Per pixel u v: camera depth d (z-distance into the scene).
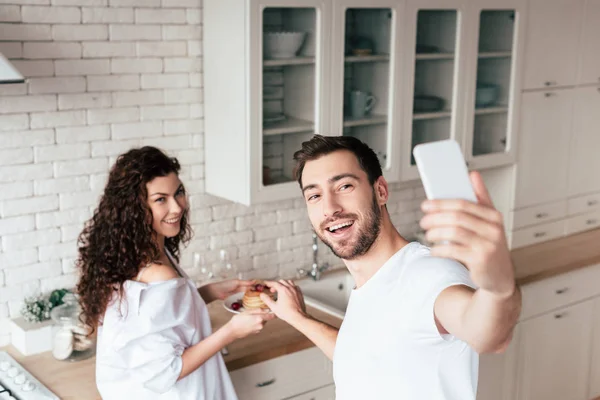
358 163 1.58
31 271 2.87
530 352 3.80
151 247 2.39
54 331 2.81
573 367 4.05
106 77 2.91
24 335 2.75
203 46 3.12
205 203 3.27
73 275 2.97
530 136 3.97
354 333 1.59
